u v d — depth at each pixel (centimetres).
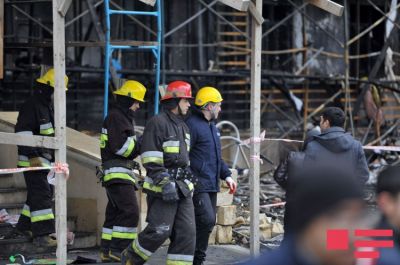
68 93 3675
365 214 773
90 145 2483
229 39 4212
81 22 3809
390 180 1048
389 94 4472
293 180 748
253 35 2092
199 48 4141
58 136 1802
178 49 4109
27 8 3722
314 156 1888
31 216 2152
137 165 2036
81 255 2223
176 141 1827
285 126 4300
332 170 730
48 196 2167
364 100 4112
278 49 4431
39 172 2153
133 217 1994
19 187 2480
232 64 4153
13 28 3688
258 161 2098
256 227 2094
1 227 2267
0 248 2153
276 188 3388
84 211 2381
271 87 4262
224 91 4116
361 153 1931
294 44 4447
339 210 726
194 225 1839
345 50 3759
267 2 4319
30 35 3700
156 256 2211
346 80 3734
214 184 1948
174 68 4103
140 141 1988
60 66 1797
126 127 1972
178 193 1814
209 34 4147
